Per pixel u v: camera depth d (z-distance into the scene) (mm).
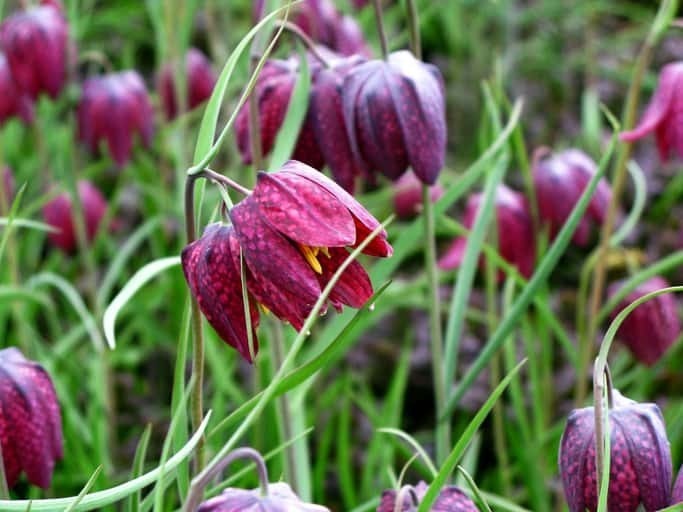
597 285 840
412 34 724
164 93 1065
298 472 760
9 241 892
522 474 851
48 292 1118
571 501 625
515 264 875
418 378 1031
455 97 1449
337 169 727
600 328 1087
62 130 1142
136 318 1006
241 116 752
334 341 605
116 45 1547
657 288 840
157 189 1118
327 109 725
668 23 801
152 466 939
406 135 700
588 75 1364
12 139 1238
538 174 861
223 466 579
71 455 881
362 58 733
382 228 583
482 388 1006
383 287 599
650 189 1269
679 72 793
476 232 762
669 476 620
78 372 914
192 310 616
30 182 1181
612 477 617
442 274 969
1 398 653
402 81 701
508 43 1484
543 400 938
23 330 901
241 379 976
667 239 1207
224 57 1167
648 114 803
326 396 908
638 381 929
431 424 1009
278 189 592
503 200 869
